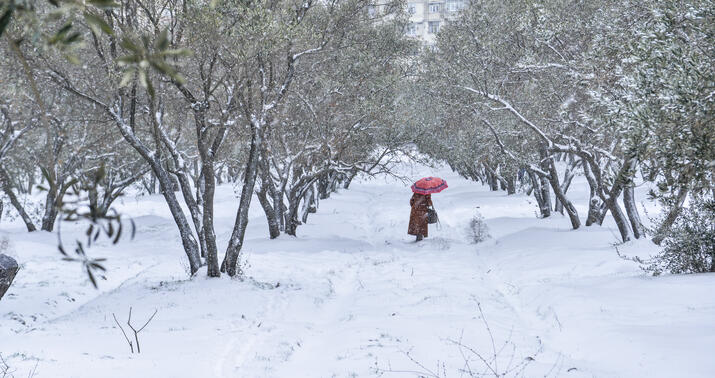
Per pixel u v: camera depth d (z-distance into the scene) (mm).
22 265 16422
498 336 7945
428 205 21219
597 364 6371
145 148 13117
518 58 18203
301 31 13133
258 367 7012
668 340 6578
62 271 16000
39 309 11781
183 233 13938
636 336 6898
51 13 1409
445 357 7023
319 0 17391
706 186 5969
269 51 12297
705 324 6879
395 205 34750
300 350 7926
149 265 17781
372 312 9820
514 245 17891
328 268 15734
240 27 11578
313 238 21484
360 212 32312
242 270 14375
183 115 15016
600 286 10125
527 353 7137
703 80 6211
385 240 22031
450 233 23672
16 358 6973
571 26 15117
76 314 10617
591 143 16266
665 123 6113
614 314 8117
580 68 13359
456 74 19422
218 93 15969
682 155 6000
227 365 7160
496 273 14156
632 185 6965
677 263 10688
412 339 7840
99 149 20922
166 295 11766
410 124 21422
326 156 21234
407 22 22062
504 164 22656
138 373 6527
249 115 13469
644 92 6711
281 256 17562
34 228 24828
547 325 8586
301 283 13148
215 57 12367
